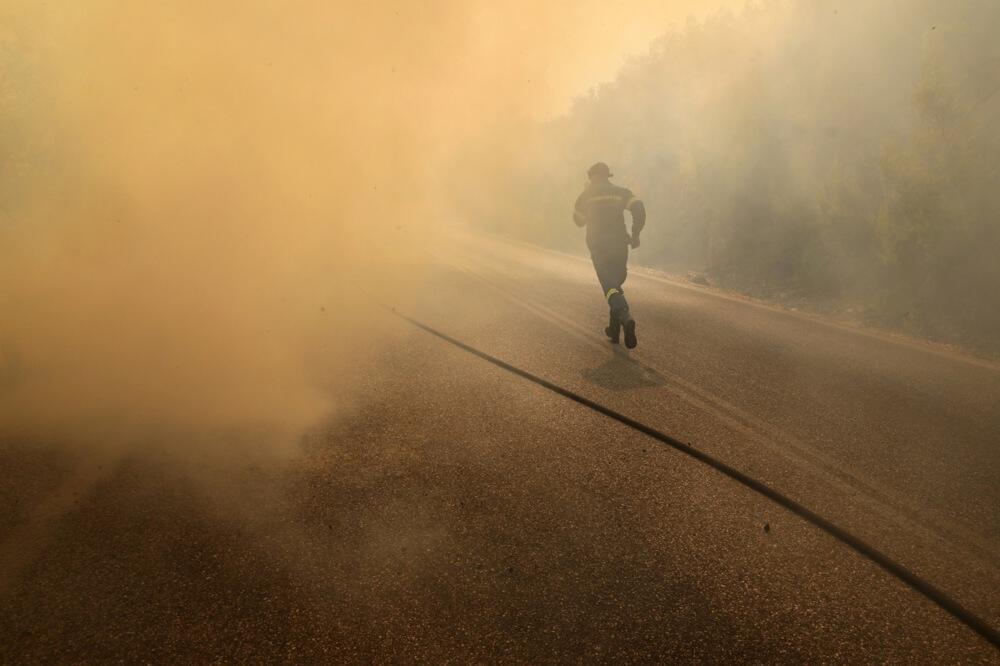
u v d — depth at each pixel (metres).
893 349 6.14
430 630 2.12
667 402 4.50
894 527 2.79
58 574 2.40
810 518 2.87
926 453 3.62
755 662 1.97
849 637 2.09
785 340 6.47
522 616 2.19
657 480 3.27
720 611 2.22
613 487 3.18
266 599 2.27
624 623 2.15
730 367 5.44
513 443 3.75
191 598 2.27
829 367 5.46
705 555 2.57
